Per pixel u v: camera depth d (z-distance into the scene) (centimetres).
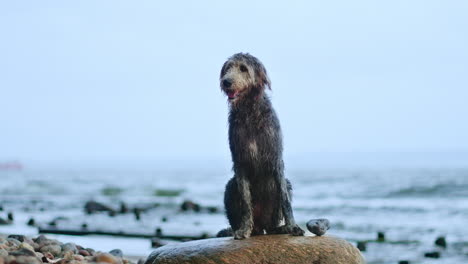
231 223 832
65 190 4756
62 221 2230
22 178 7819
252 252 742
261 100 796
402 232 1945
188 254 755
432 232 1934
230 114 805
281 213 810
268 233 824
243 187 795
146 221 2275
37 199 3744
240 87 774
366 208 2712
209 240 794
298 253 741
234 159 802
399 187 3775
